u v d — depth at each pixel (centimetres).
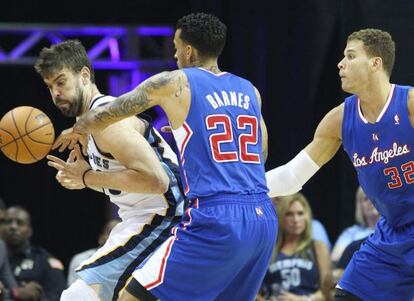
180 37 1075
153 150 1092
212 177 1018
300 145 2220
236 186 1022
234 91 1058
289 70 2231
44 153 1120
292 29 2220
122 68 2478
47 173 2827
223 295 1053
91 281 1100
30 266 1805
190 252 1006
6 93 2775
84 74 1110
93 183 1056
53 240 2856
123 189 1042
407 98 1127
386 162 1137
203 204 1013
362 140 1152
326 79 2194
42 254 1834
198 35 1062
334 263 1784
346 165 2144
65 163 1070
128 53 2477
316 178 2234
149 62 2483
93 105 1096
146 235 1100
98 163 1092
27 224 1825
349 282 1201
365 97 1141
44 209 2844
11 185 2836
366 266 1189
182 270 1008
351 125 1161
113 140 1038
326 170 2223
